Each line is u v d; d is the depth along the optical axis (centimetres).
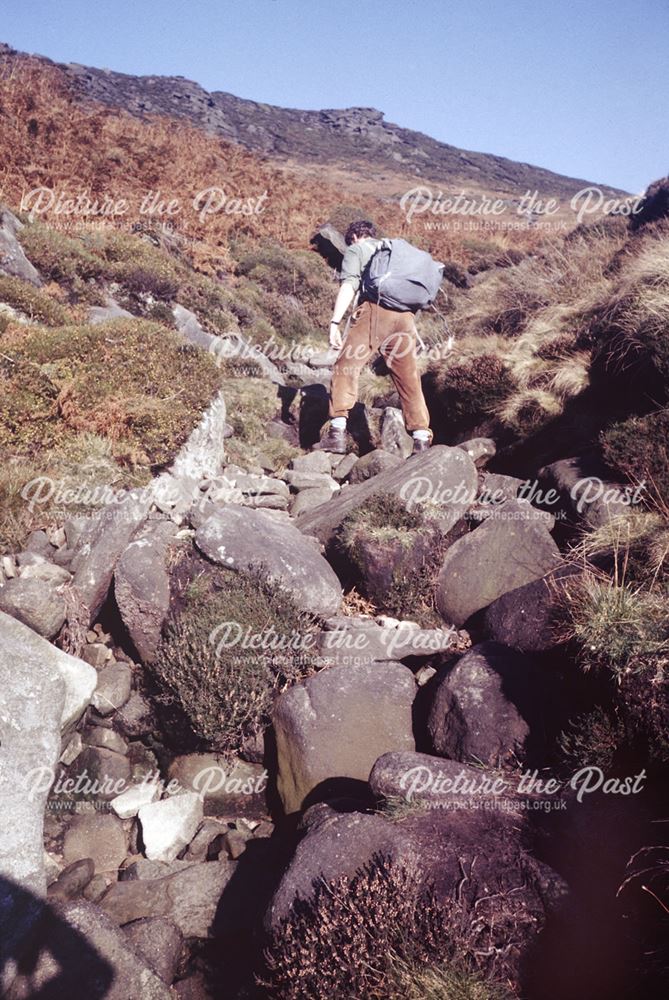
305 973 312
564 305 880
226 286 1532
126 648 557
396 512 616
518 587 536
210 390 787
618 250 1002
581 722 394
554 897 317
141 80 6066
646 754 361
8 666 435
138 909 402
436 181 5678
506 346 888
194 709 487
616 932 304
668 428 572
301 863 350
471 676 446
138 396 721
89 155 1565
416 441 791
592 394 733
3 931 361
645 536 503
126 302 1191
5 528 573
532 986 296
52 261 1103
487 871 332
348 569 609
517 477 752
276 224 1973
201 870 421
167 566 564
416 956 304
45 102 1659
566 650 443
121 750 508
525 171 7062
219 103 6259
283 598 543
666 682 362
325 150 5941
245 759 506
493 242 2261
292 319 1536
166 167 1730
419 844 346
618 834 338
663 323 654
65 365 741
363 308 788
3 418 658
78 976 355
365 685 492
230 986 369
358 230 791
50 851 441
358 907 322
